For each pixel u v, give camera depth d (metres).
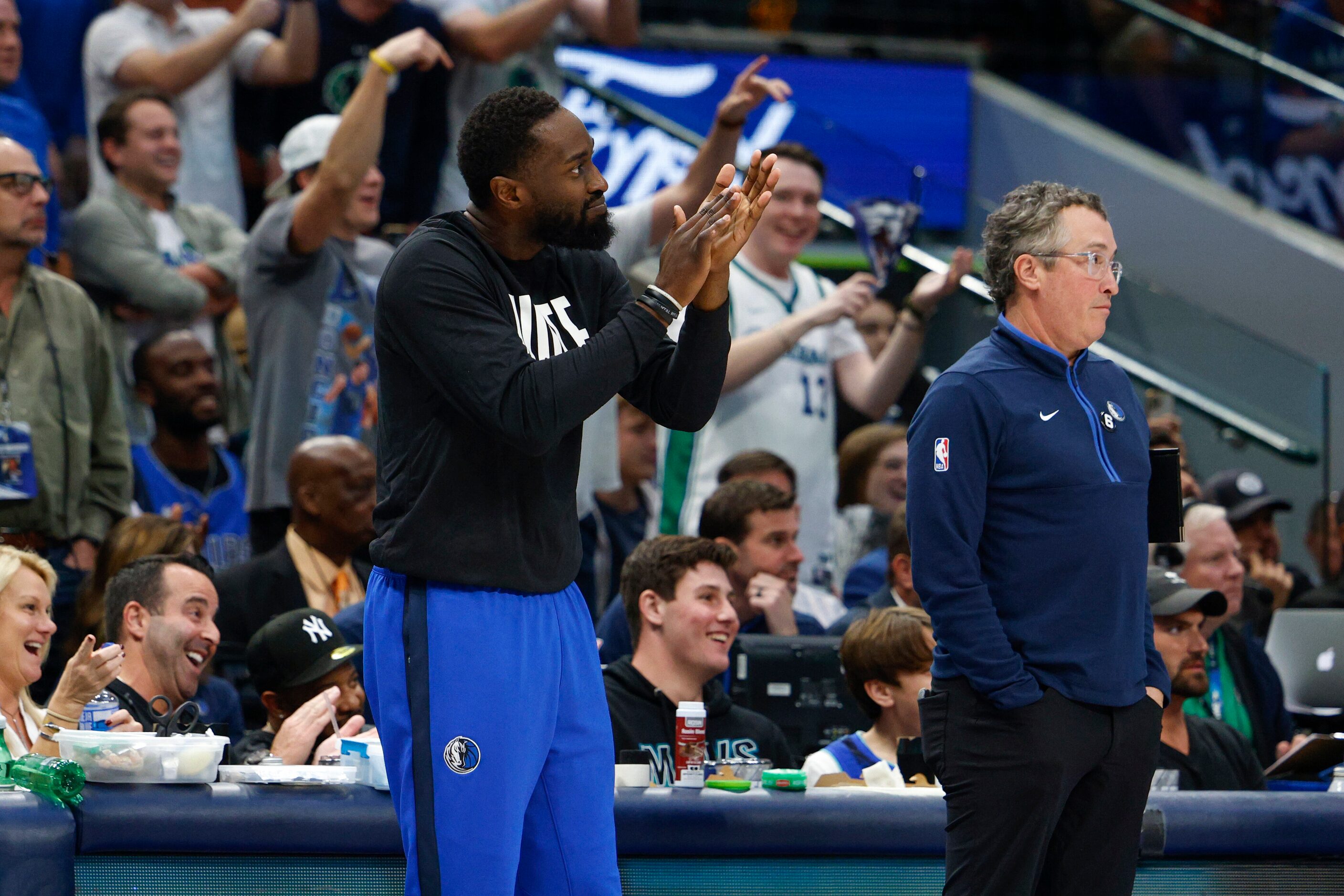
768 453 17.72
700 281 7.82
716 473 19.14
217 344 20.11
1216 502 20.77
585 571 18.25
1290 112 27.83
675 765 11.93
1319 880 11.12
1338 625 14.87
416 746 7.77
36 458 15.55
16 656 11.38
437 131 21.23
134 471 18.22
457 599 7.83
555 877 8.05
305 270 18.12
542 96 8.06
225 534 18.72
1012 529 8.81
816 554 19.67
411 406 7.91
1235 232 28.12
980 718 8.66
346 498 15.72
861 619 12.70
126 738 9.57
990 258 9.39
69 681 10.26
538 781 8.06
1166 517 9.55
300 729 11.44
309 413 18.06
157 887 9.55
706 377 8.22
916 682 12.28
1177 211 28.80
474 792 7.71
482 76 21.41
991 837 8.66
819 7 33.19
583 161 8.02
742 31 32.66
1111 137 30.08
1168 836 10.67
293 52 21.06
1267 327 27.80
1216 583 15.73
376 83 17.28
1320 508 23.17
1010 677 8.48
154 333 19.12
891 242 19.70
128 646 12.30
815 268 24.05
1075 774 8.66
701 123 25.34
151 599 12.32
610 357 7.61
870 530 19.84
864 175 24.58
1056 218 9.09
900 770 12.10
